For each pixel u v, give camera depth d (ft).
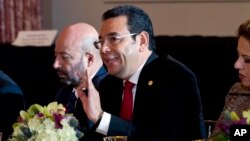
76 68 20.76
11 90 21.13
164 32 37.70
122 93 18.51
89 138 18.28
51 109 15.39
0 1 38.75
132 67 17.78
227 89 27.53
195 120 17.75
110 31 17.38
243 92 18.26
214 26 36.86
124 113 18.13
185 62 28.45
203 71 27.99
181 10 37.35
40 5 39.73
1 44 31.81
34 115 15.31
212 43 28.02
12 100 21.06
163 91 17.62
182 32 37.42
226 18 36.63
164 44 28.84
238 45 16.51
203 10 36.96
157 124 17.40
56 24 40.09
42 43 33.50
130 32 17.44
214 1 36.70
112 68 17.60
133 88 18.06
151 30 17.98
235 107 18.16
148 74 17.88
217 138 13.55
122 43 17.37
